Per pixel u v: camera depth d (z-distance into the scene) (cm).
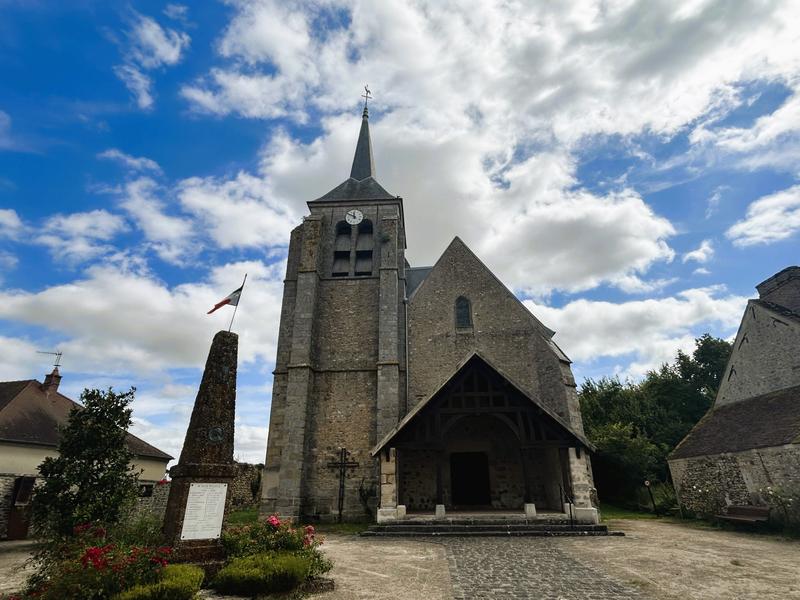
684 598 596
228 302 920
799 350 1542
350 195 2252
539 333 1775
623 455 2170
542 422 1313
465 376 1362
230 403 802
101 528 659
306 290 1900
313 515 1594
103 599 504
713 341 3100
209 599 584
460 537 1158
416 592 634
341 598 608
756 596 607
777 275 1889
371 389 1777
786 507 1232
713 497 1573
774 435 1358
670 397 2952
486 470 1585
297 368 1748
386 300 1867
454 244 2028
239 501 2317
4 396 1773
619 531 1235
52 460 978
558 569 766
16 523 1474
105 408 1027
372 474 1644
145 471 1969
